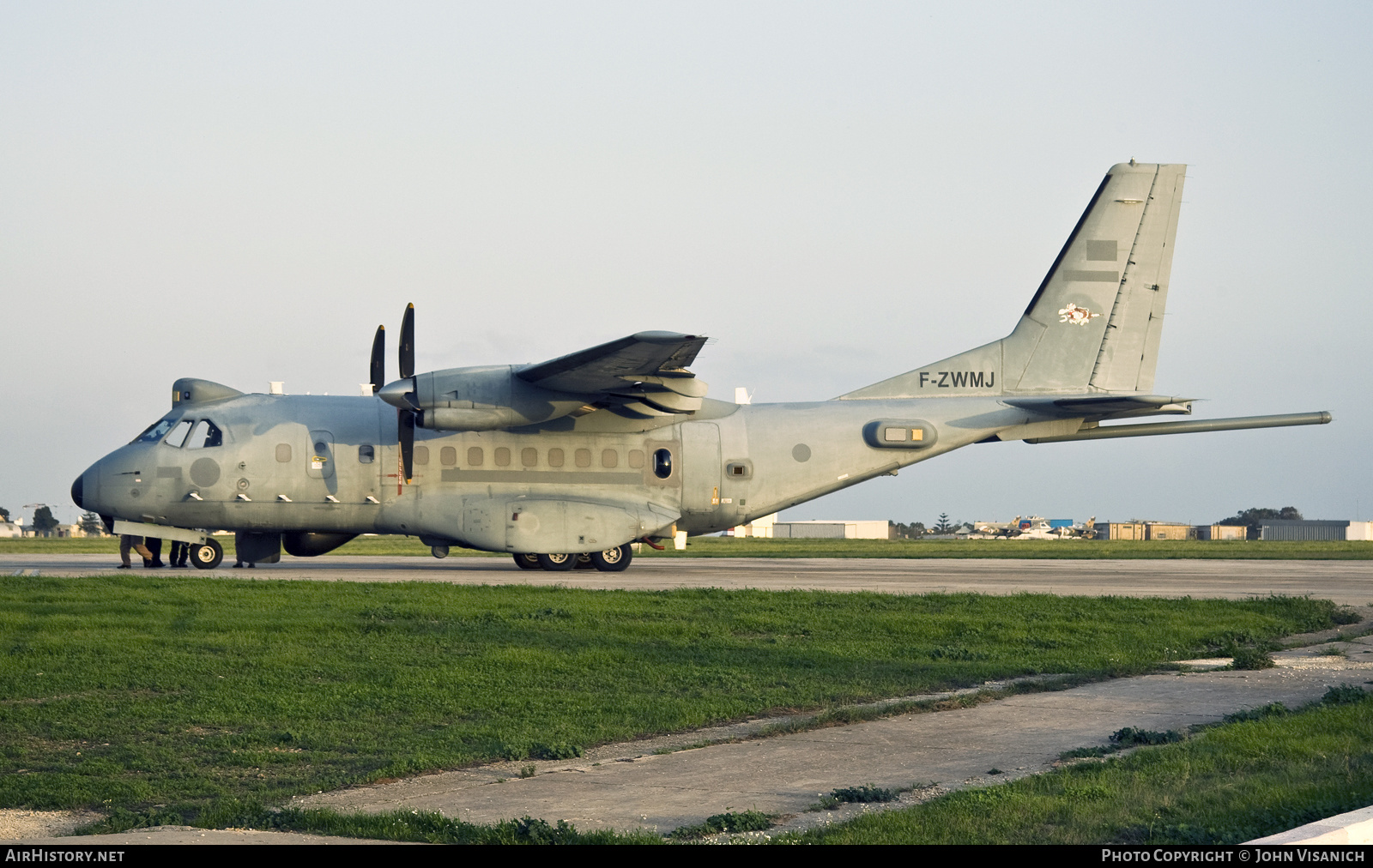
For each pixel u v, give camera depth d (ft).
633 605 83.25
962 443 129.08
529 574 122.93
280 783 36.14
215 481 118.11
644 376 114.01
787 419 128.88
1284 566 164.35
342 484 119.85
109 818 32.09
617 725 45.29
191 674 54.39
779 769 37.88
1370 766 36.19
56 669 55.06
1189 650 67.82
